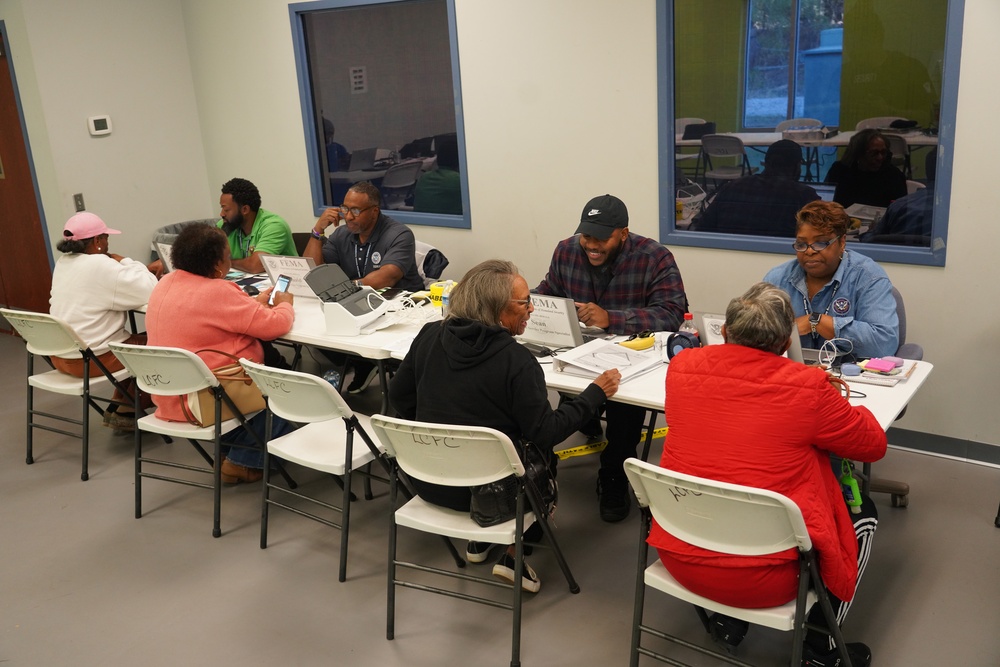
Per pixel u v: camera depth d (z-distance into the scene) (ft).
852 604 8.55
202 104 18.99
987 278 10.84
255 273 14.62
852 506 7.38
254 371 9.36
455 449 7.56
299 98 17.28
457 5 14.69
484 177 15.34
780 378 6.37
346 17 16.30
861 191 11.74
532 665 7.91
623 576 9.25
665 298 10.59
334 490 11.51
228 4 17.65
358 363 14.51
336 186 17.80
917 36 10.77
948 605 8.48
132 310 13.15
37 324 11.77
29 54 16.33
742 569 6.45
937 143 10.90
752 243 12.63
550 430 7.90
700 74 12.62
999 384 11.11
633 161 13.52
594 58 13.44
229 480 11.74
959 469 11.41
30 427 12.64
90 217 12.69
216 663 8.18
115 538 10.56
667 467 6.91
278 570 9.72
